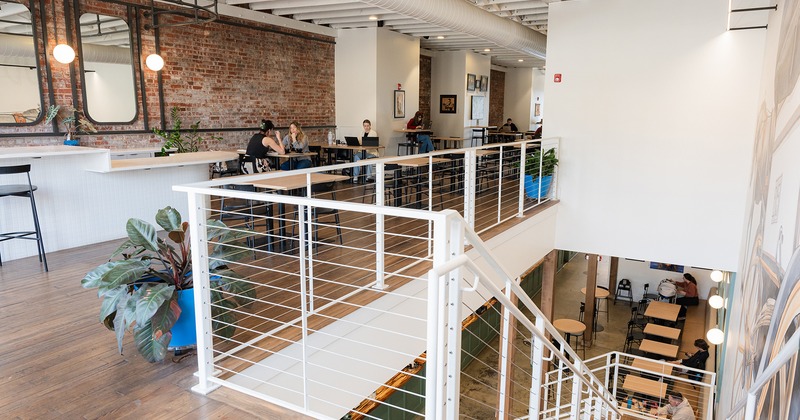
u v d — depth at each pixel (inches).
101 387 98.1
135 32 271.6
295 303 134.6
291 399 115.2
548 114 265.6
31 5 233.0
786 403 93.7
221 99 318.0
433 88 522.6
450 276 69.2
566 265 553.3
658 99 241.0
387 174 274.7
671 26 233.5
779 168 138.6
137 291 104.5
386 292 139.3
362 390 134.6
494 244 198.7
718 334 245.0
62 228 187.9
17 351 111.5
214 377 99.0
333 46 397.1
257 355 107.2
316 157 390.9
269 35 343.6
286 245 196.1
